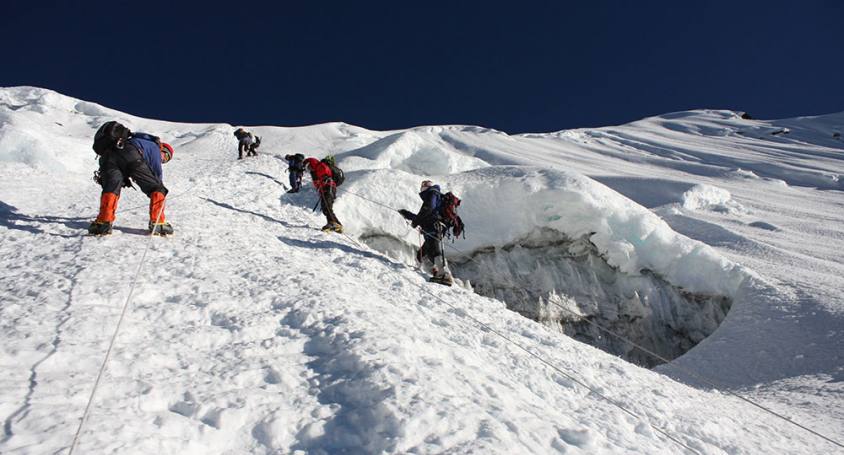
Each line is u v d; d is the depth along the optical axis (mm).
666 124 90750
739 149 62094
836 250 11961
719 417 3467
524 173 9969
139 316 2732
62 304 2730
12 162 9180
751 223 16375
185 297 3096
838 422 3980
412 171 15156
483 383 2453
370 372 2186
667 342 8398
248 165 13047
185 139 40906
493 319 4625
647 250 8984
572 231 9250
